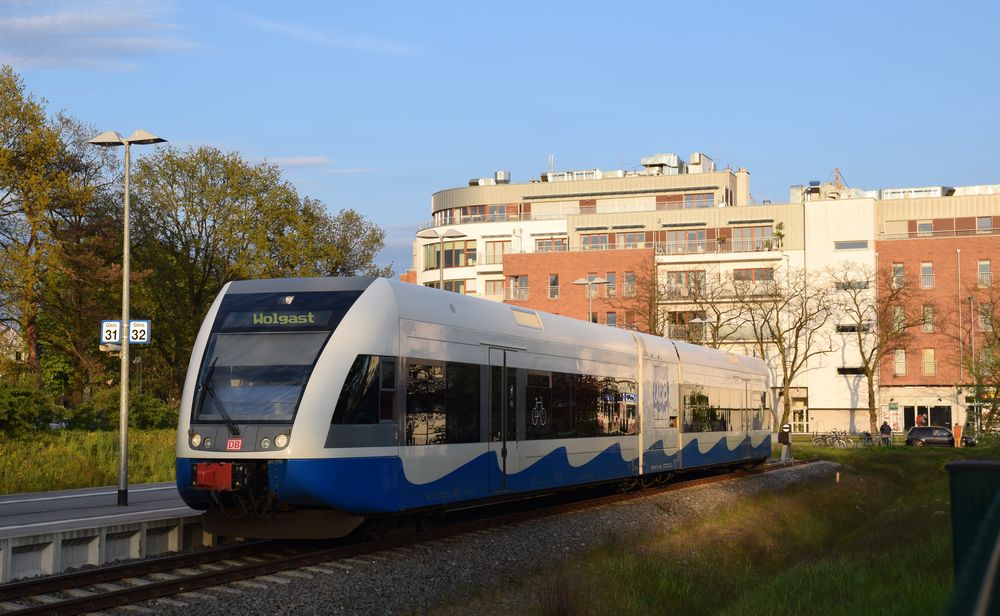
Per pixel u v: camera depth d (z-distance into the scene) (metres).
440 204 98.12
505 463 17.38
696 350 27.98
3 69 45.06
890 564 13.80
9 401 29.33
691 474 31.38
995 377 32.12
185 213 54.53
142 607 10.44
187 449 13.83
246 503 13.78
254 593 11.27
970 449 50.59
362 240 62.19
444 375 15.73
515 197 96.12
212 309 14.90
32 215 45.00
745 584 15.54
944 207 82.00
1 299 44.56
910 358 78.00
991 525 4.79
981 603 3.83
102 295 51.97
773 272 78.69
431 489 15.23
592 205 94.44
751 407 32.66
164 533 14.43
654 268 75.12
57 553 12.71
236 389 13.91
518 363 17.98
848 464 41.44
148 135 21.44
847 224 80.19
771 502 25.22
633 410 23.16
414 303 15.27
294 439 13.31
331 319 14.16
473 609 11.48
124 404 19.73
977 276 76.81
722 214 84.56
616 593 13.05
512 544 15.57
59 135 45.97
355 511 13.84
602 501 22.05
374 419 14.13
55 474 25.83
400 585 12.21
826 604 11.80
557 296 83.56
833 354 79.38
